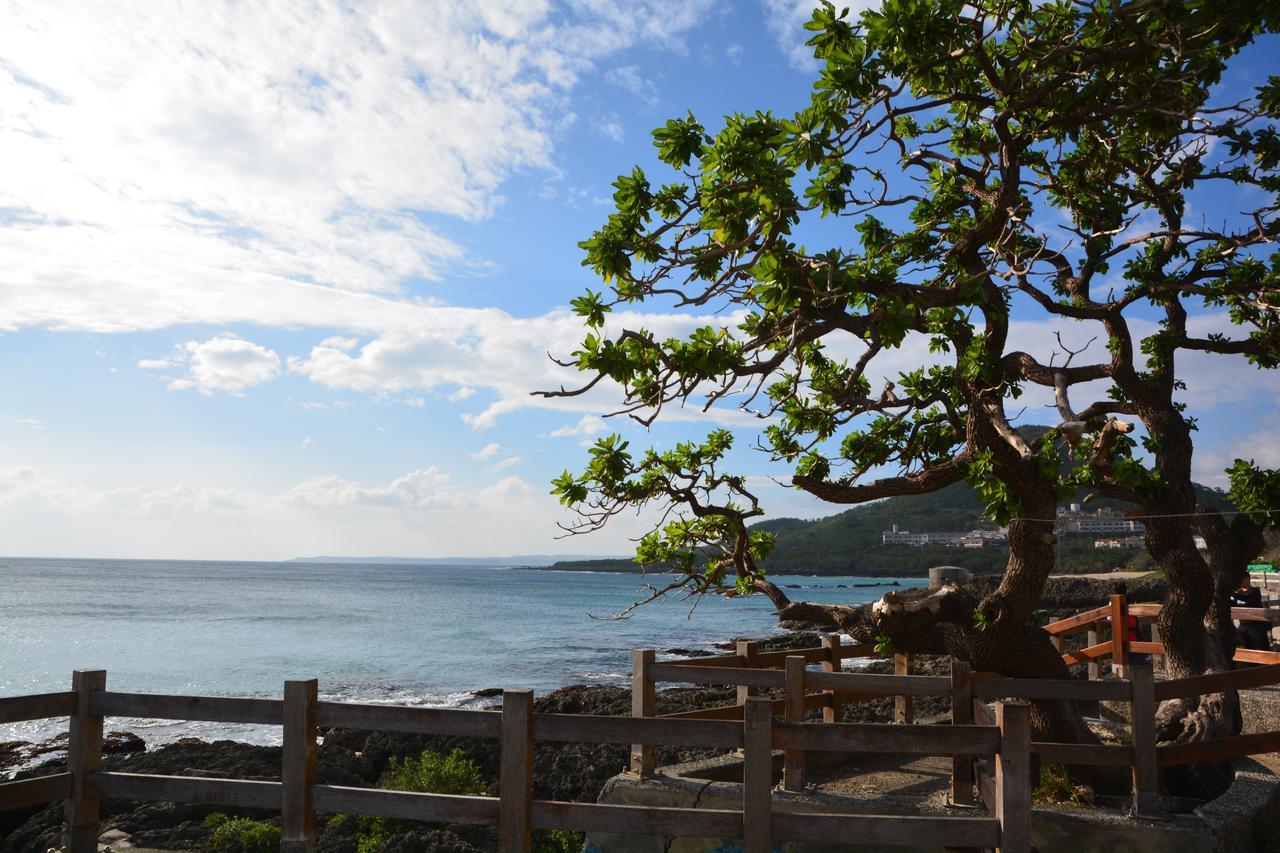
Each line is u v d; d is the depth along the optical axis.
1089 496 9.52
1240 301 9.63
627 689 26.28
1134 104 7.80
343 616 73.56
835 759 8.96
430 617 73.81
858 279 6.17
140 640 51.69
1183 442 9.52
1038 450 6.93
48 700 6.00
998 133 7.76
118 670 38.84
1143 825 6.66
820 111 6.69
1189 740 8.90
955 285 6.80
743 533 9.41
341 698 31.42
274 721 5.88
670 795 7.47
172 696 6.07
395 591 129.62
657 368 6.58
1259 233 9.41
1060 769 7.81
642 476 8.63
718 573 9.84
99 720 6.23
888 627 8.70
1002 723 5.29
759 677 7.79
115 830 10.29
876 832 5.32
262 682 35.69
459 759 11.98
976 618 8.17
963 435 9.00
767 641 43.88
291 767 5.79
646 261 6.86
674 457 8.92
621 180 6.81
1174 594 9.62
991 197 9.05
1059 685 7.07
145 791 6.02
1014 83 7.36
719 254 6.62
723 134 6.31
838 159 7.00
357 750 18.34
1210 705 9.12
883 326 6.12
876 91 6.98
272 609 81.81
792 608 9.29
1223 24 6.82
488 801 5.61
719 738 5.52
